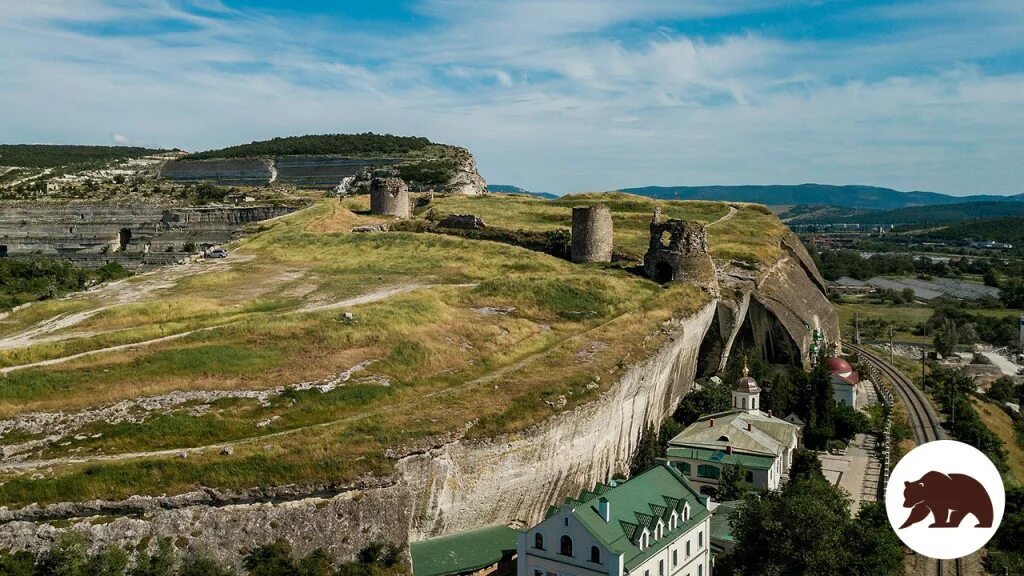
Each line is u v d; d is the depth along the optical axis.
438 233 129.00
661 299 89.50
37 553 42.38
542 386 63.34
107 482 45.28
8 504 43.22
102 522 44.00
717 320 99.06
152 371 57.44
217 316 74.81
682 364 88.62
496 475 56.34
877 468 81.12
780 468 74.69
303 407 56.94
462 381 66.00
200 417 53.53
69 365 57.16
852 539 53.47
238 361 60.72
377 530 49.16
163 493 45.44
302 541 47.03
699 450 74.19
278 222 144.88
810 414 89.25
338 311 72.69
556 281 92.06
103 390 54.53
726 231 138.25
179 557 44.25
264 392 57.47
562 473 62.47
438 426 54.81
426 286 92.62
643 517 50.88
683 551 53.38
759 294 106.75
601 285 92.38
